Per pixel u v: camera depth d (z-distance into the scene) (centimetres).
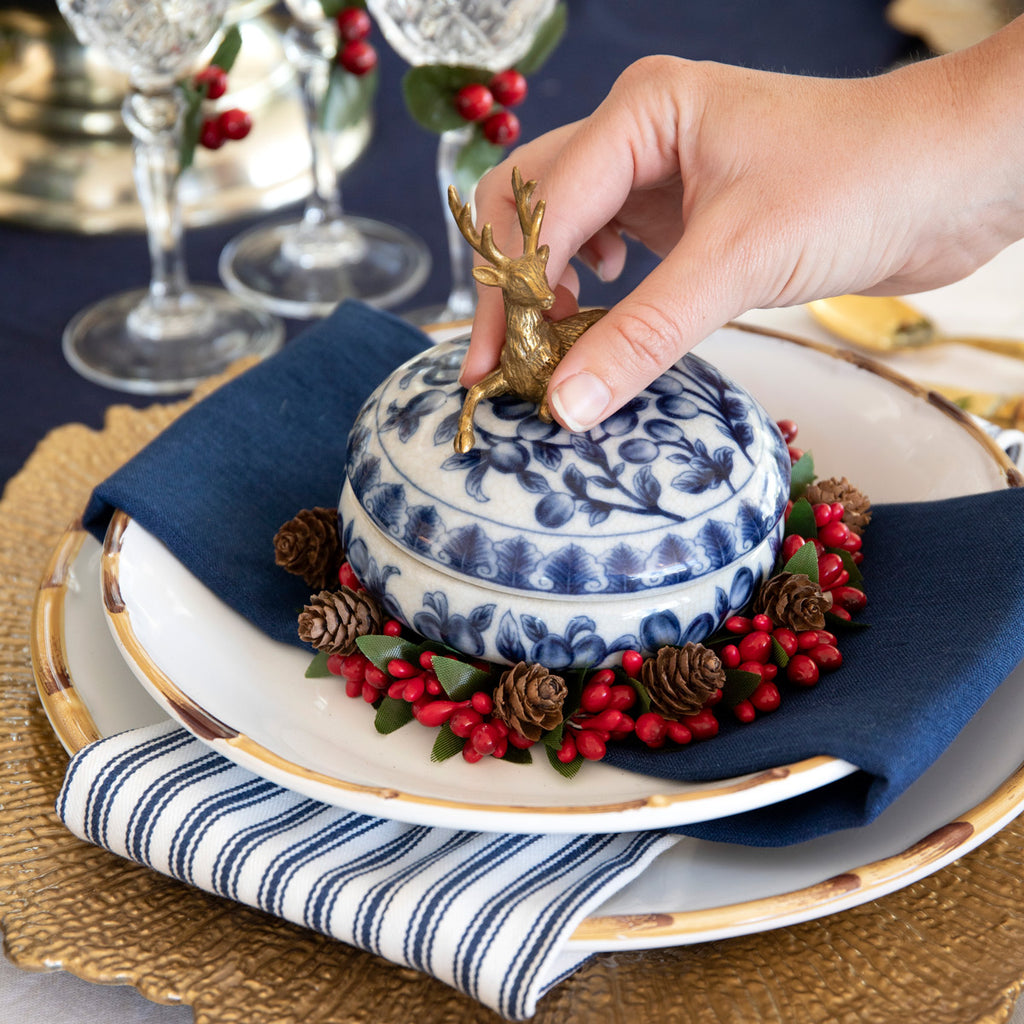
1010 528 51
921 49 143
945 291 86
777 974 41
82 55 117
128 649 47
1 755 50
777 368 67
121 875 45
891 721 41
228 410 61
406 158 136
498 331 50
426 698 47
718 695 45
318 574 54
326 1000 40
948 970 41
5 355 104
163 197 104
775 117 52
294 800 44
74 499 67
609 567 45
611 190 54
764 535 48
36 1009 43
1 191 119
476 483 46
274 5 139
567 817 39
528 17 94
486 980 37
